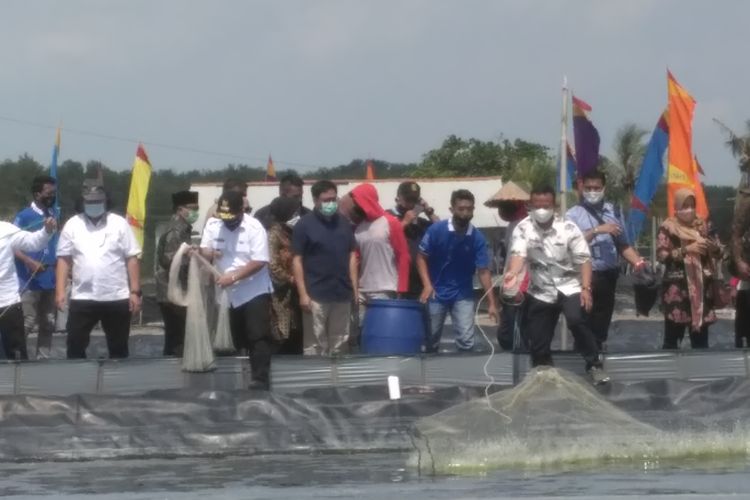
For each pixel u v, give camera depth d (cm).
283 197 1586
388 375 1494
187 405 1388
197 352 1467
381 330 1555
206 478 1177
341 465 1259
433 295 1619
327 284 1519
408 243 1694
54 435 1344
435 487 1088
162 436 1351
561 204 1692
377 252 1588
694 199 1567
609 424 1274
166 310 1602
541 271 1449
